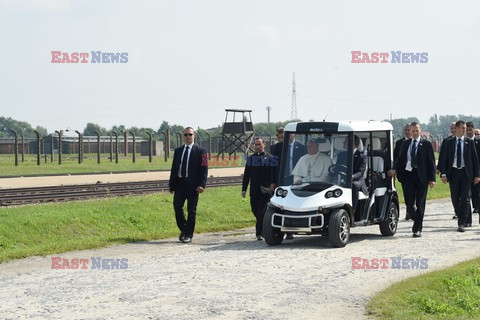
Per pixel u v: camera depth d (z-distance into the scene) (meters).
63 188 58.25
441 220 38.31
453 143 33.53
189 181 30.67
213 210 43.66
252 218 43.12
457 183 33.34
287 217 28.41
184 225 30.69
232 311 16.89
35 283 20.47
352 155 28.98
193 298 18.27
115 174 83.50
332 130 29.23
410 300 17.70
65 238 33.44
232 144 125.19
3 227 32.00
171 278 21.05
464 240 29.58
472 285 19.08
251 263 23.84
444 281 19.27
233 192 53.03
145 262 24.23
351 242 29.58
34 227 33.25
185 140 31.11
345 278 20.97
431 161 30.97
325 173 29.16
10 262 24.58
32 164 112.00
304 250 27.09
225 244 29.62
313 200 28.44
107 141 193.00
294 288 19.52
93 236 34.56
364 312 16.89
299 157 29.61
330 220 27.86
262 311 16.91
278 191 29.38
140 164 114.06
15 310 17.03
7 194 53.22
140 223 38.03
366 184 30.47
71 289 19.48
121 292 19.03
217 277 21.19
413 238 30.61
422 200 31.08
